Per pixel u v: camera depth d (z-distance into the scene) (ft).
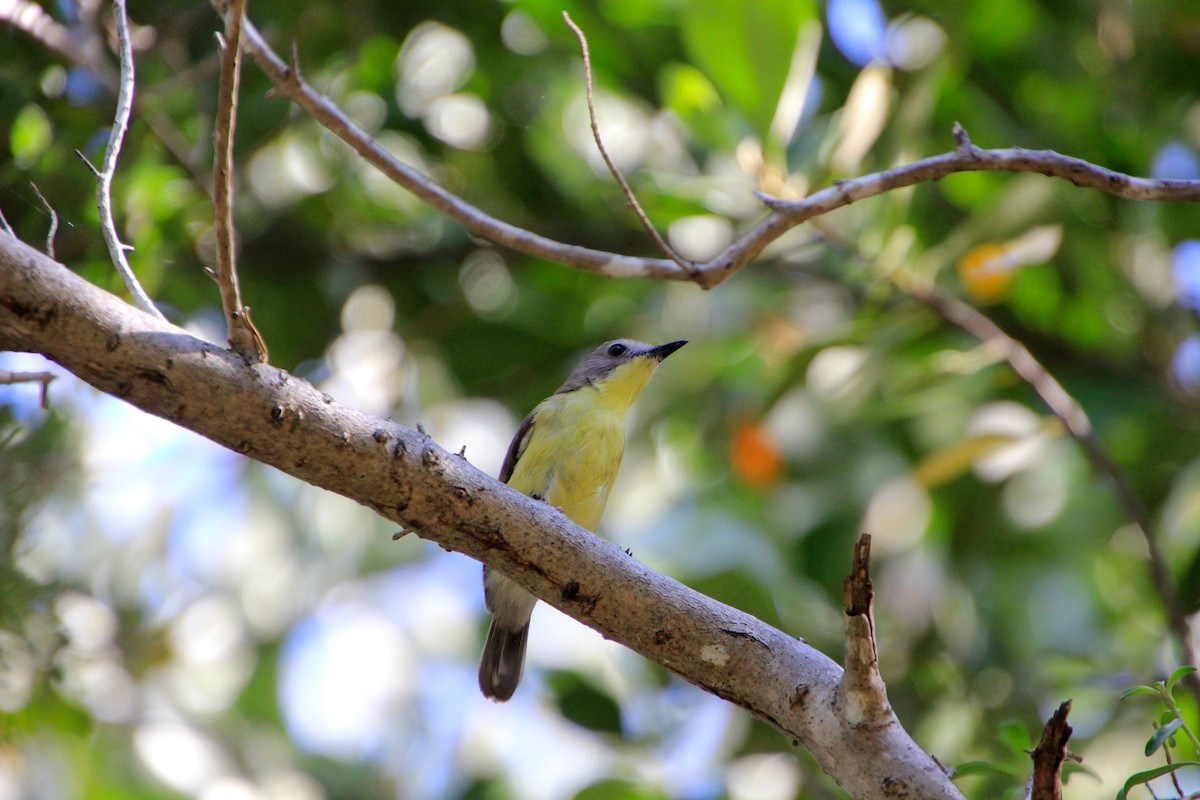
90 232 29.32
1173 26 39.63
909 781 17.30
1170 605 28.99
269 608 45.85
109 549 42.57
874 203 34.27
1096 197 38.47
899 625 38.68
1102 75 41.55
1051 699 37.11
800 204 21.45
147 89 30.45
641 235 42.93
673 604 19.10
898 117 34.83
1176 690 28.27
